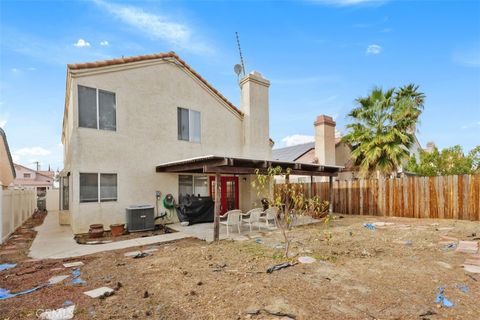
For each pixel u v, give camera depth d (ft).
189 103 39.88
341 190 47.85
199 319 10.88
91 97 31.01
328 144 63.46
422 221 36.52
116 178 32.45
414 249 21.77
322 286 13.87
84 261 19.76
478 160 48.06
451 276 15.40
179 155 38.22
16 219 35.96
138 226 31.27
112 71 32.73
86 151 30.27
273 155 81.51
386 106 49.52
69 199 36.68
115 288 14.01
